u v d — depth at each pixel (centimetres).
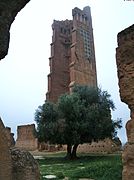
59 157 3844
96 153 4431
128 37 732
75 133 3478
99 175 1773
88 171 1911
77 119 3612
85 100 3859
